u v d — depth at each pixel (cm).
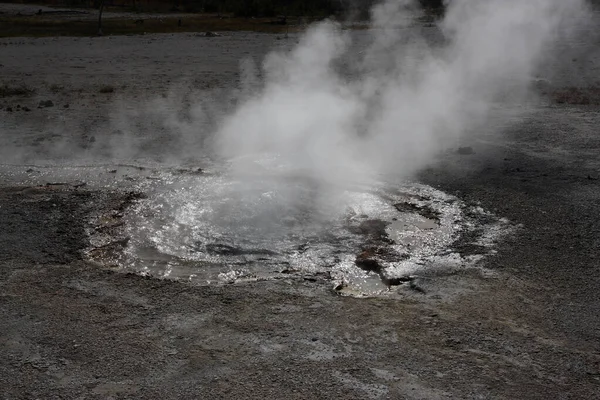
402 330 463
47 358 424
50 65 1955
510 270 567
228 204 732
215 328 464
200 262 591
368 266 585
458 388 394
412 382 399
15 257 584
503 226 674
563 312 490
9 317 477
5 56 2166
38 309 491
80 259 589
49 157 929
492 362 423
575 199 754
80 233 649
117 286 534
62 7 4766
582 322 475
